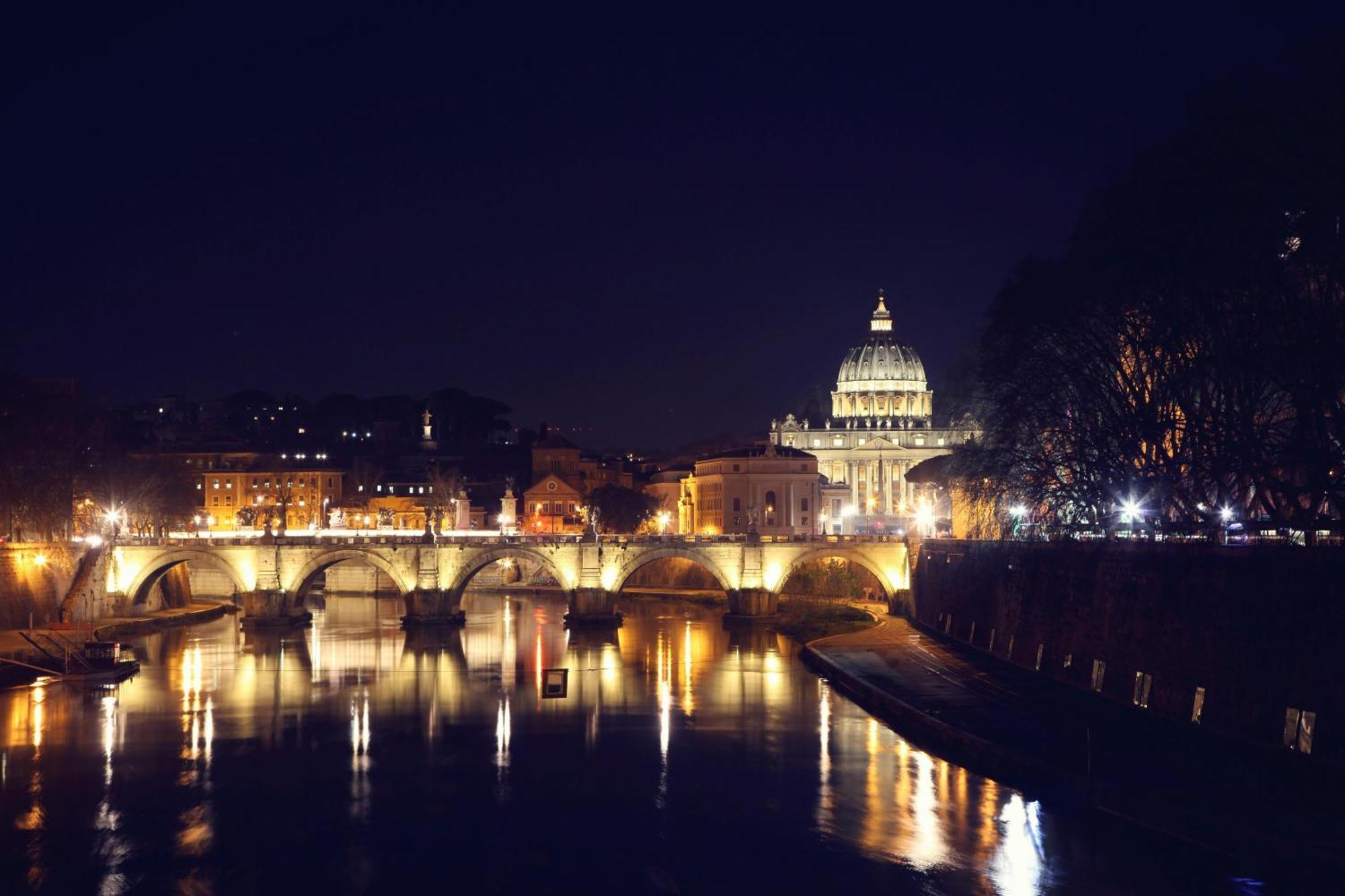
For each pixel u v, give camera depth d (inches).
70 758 4212.6
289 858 3248.0
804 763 4055.1
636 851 3265.3
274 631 7701.8
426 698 5319.9
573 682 5708.7
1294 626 3304.6
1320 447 3631.9
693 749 4303.6
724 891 2989.7
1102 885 2874.0
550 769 4069.9
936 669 5413.4
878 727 4569.4
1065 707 4296.3
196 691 5457.7
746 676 5846.5
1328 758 3115.2
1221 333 4020.7
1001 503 5753.0
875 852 3193.9
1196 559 3799.2
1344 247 3582.7
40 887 3065.9
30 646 6053.2
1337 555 3184.1
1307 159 3575.3
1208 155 3914.9
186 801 3725.4
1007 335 5403.5
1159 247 4119.1
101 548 7672.2
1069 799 3427.7
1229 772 3331.7
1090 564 4601.4
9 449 6889.8
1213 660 3641.7
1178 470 4311.0
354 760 4202.8
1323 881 2738.7
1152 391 4416.8
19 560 6673.2
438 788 3858.3
